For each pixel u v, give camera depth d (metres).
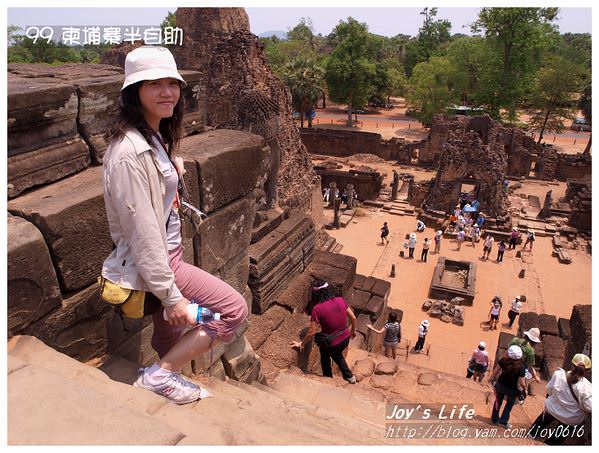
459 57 51.47
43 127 3.35
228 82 20.59
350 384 6.84
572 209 28.09
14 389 2.38
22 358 2.83
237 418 3.17
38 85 3.39
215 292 3.08
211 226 4.43
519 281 21.80
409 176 37.94
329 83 56.94
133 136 2.51
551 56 57.22
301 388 6.18
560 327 13.47
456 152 28.44
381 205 32.12
